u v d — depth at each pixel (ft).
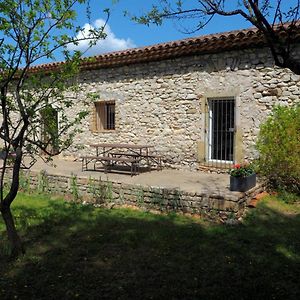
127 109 31.27
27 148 14.33
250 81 24.50
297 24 19.07
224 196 18.52
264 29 9.24
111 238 15.96
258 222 17.84
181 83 27.91
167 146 29.01
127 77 31.14
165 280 11.81
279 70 23.27
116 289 11.23
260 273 12.22
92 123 33.91
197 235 16.22
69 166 31.14
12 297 10.82
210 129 27.25
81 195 24.20
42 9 12.71
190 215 19.52
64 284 11.61
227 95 25.58
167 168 29.07
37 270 12.73
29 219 18.85
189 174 26.14
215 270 12.52
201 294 10.83
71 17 12.99
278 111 22.50
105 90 32.63
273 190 22.40
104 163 30.78
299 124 21.13
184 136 28.07
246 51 24.53
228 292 10.93
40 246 15.11
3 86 13.07
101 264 13.20
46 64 30.94
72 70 14.23
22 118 13.66
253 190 20.45
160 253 14.14
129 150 30.99
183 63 27.71
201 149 27.25
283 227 17.12
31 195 25.44
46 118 14.71
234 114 25.48
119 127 31.94
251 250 14.33
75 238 16.08
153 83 29.53
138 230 16.94
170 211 20.24
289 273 12.21
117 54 29.32
